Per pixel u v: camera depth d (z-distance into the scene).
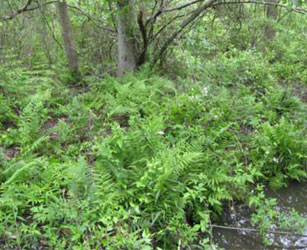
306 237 5.31
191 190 5.00
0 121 7.36
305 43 12.68
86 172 5.04
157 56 10.19
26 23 10.90
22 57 10.77
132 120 6.42
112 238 4.16
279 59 12.54
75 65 10.53
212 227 5.36
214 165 5.89
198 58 9.58
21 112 7.51
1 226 4.19
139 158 5.39
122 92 7.72
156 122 5.64
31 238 4.30
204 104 7.50
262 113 8.16
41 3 10.35
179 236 4.72
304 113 8.08
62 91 8.73
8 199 4.41
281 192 6.31
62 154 6.18
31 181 5.18
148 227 4.65
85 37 11.55
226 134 6.94
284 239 5.27
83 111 7.41
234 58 10.88
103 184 4.88
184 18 10.02
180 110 7.25
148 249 4.04
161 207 4.89
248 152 6.74
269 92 9.03
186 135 6.61
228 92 8.22
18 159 5.64
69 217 4.45
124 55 9.98
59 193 5.03
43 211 4.44
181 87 8.45
